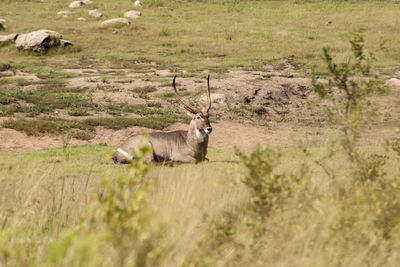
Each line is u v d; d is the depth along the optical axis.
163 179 22.14
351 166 22.23
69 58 108.25
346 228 16.39
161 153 38.16
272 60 108.25
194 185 19.78
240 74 91.06
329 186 19.89
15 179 24.69
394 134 47.22
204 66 99.75
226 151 45.66
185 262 13.25
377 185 20.12
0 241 13.76
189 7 176.00
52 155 40.81
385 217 17.33
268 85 80.25
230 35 133.38
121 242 12.42
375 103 25.98
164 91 77.31
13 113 58.53
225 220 17.03
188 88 79.25
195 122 37.81
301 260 14.02
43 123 52.72
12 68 93.06
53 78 84.69
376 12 162.62
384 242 16.08
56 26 136.38
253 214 17.84
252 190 18.73
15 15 149.88
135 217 13.18
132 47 120.00
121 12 162.25
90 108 65.50
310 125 65.69
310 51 116.38
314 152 30.08
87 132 53.62
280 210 17.58
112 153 41.06
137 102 71.31
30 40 111.31
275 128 63.59
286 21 154.12
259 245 15.54
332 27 144.88
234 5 181.00
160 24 146.25
